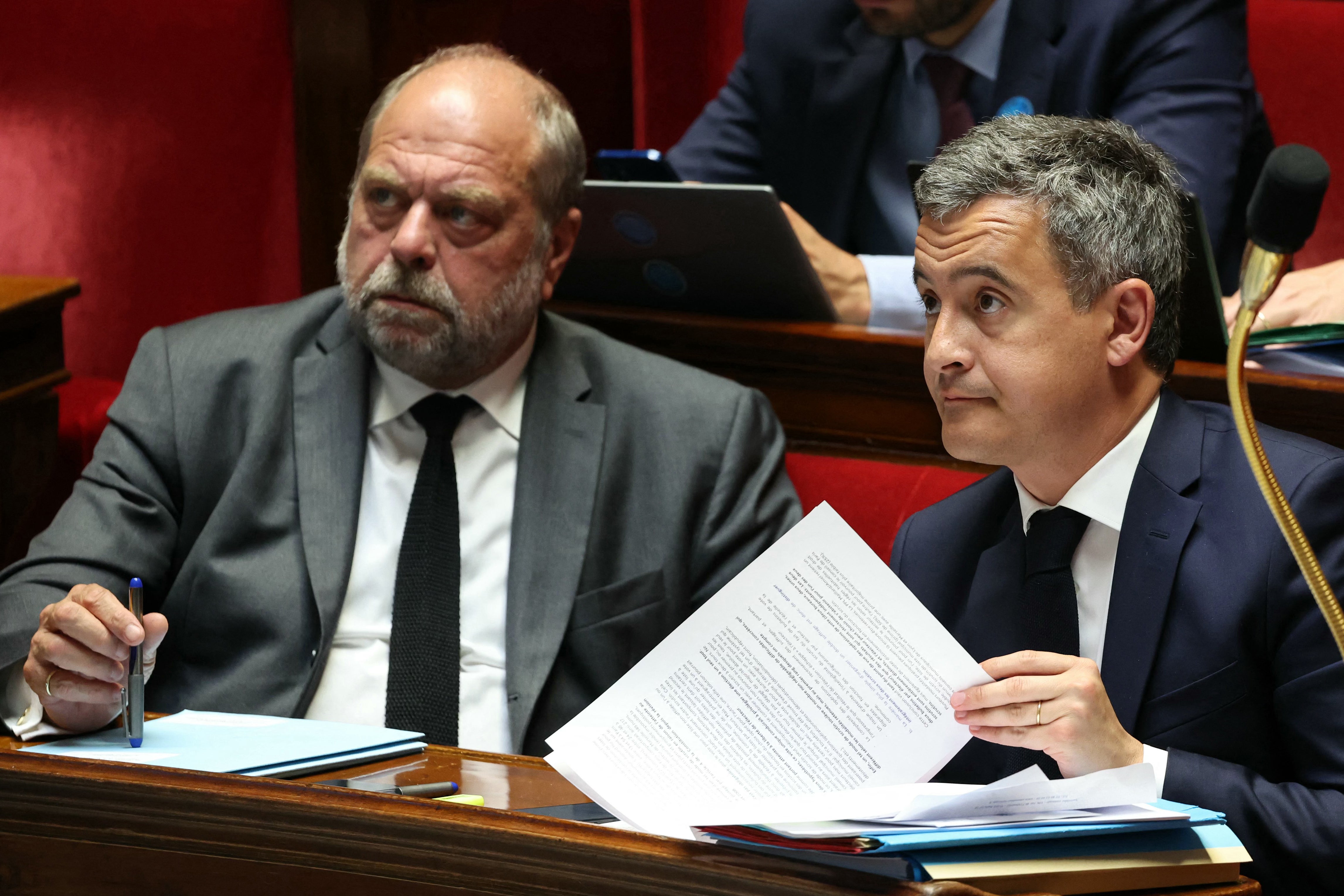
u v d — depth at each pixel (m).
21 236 10.97
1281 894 4.18
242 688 6.55
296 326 7.21
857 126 10.78
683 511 6.99
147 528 6.85
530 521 6.83
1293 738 4.56
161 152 11.09
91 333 11.01
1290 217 2.74
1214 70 9.71
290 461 6.89
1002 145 4.67
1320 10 10.79
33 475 8.55
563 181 7.21
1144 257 4.67
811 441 7.87
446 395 7.06
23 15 10.98
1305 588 4.57
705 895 3.37
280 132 11.30
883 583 3.80
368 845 3.71
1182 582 4.76
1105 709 3.80
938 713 3.78
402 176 6.71
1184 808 3.56
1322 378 6.52
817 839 3.31
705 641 3.93
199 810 3.87
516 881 3.57
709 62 11.88
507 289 6.86
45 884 4.03
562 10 11.76
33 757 4.11
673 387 7.27
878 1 10.59
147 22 11.06
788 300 7.89
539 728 6.54
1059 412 4.71
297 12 11.16
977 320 4.71
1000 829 3.31
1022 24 10.23
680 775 3.82
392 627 6.64
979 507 5.45
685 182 9.07
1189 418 5.01
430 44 11.48
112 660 4.81
